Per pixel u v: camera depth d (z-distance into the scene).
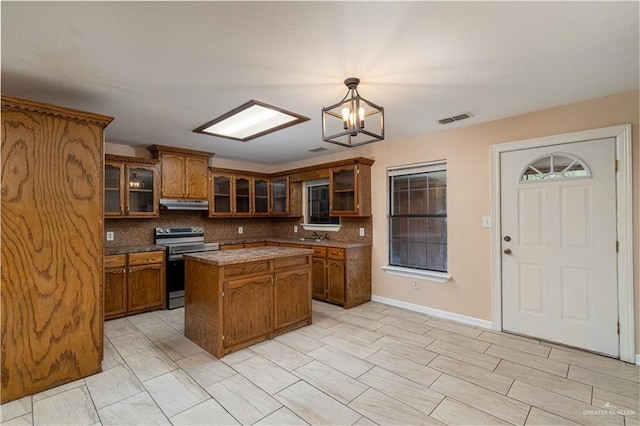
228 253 3.24
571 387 2.24
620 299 2.65
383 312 3.94
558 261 2.96
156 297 4.07
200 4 1.49
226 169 5.15
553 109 2.95
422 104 2.84
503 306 3.28
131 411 1.98
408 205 4.18
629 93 2.59
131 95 2.59
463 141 3.56
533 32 1.75
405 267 4.16
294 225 5.82
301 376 2.40
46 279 2.22
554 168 2.97
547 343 2.98
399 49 1.92
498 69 2.18
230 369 2.50
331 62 2.07
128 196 4.06
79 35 1.73
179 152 4.52
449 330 3.32
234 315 2.82
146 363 2.60
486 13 1.58
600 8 1.54
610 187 2.69
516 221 3.19
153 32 1.71
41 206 2.20
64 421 1.89
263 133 3.77
